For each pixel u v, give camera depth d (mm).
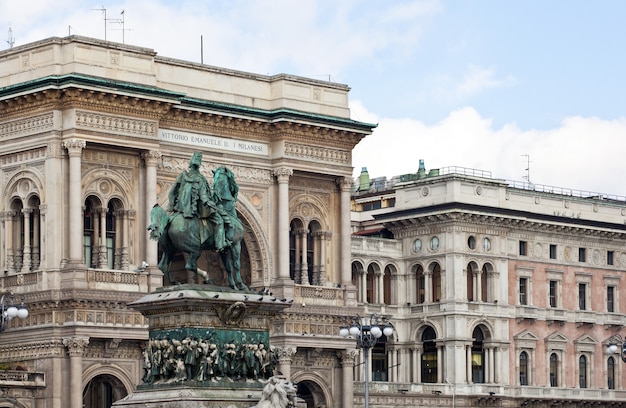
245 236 110688
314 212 114125
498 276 134625
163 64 106125
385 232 139000
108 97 100375
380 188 153750
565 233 141000
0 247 103000
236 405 49156
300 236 113375
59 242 99562
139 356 101625
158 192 104812
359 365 131500
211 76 108938
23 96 100812
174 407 48906
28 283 100438
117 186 102250
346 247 114750
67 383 98125
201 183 51781
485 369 133375
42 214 100188
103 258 100875
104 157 101750
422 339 134500
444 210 131875
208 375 49906
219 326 50344
